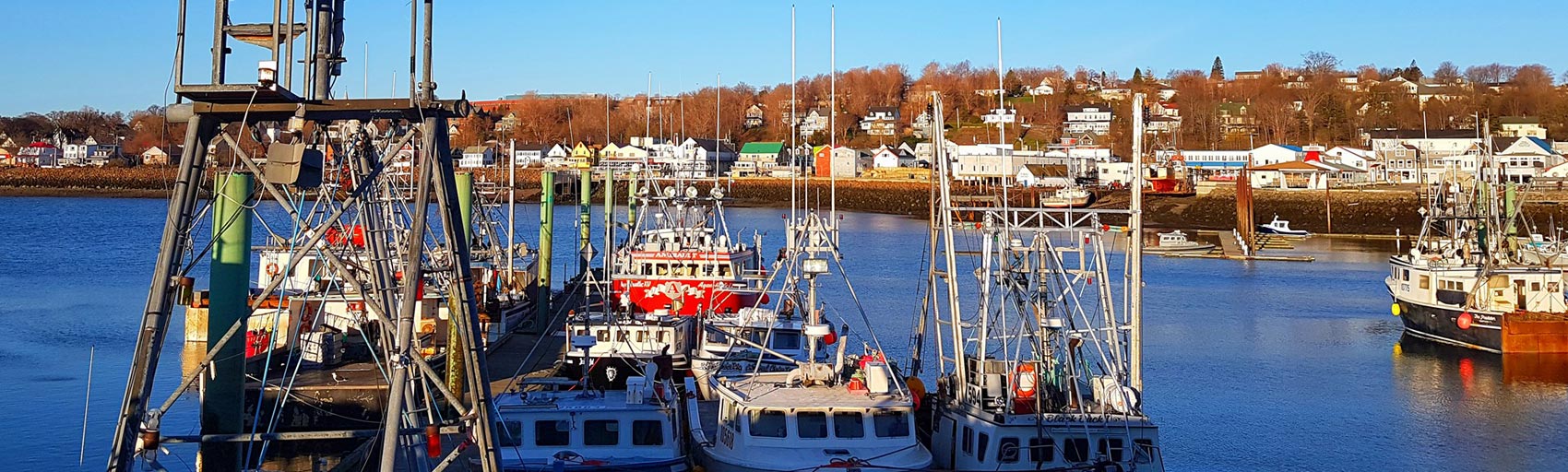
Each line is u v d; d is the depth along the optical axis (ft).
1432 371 138.31
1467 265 157.69
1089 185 456.45
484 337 130.62
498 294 152.56
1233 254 304.50
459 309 55.72
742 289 141.69
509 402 77.66
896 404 76.18
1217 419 113.80
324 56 53.31
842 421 75.46
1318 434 108.06
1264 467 96.94
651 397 79.00
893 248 312.09
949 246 80.48
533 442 75.61
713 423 89.66
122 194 618.85
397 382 49.98
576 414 76.18
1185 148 620.08
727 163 608.60
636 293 141.59
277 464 89.51
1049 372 78.69
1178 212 429.38
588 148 590.14
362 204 64.75
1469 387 128.57
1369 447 103.60
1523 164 492.54
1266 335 167.53
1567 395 123.95
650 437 76.84
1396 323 180.24
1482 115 625.41
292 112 51.37
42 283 222.28
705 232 150.20
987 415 75.41
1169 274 254.68
